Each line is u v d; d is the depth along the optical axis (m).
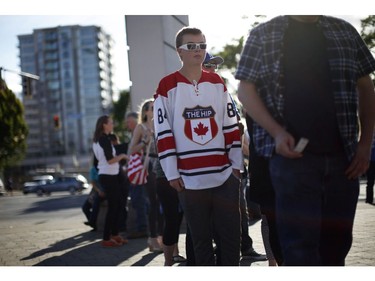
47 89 135.50
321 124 2.65
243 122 5.55
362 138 2.82
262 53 2.76
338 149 2.68
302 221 2.65
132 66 8.89
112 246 7.20
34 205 23.06
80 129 134.62
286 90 2.70
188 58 3.67
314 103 2.66
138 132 6.62
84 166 126.56
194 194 3.61
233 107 3.76
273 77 2.73
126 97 72.38
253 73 2.76
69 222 11.91
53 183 47.88
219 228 3.68
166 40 8.95
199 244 3.68
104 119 7.10
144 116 6.64
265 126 2.67
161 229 6.64
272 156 2.78
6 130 56.28
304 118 2.65
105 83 143.00
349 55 2.75
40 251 7.05
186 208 3.66
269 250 4.55
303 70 2.69
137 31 8.82
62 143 126.38
